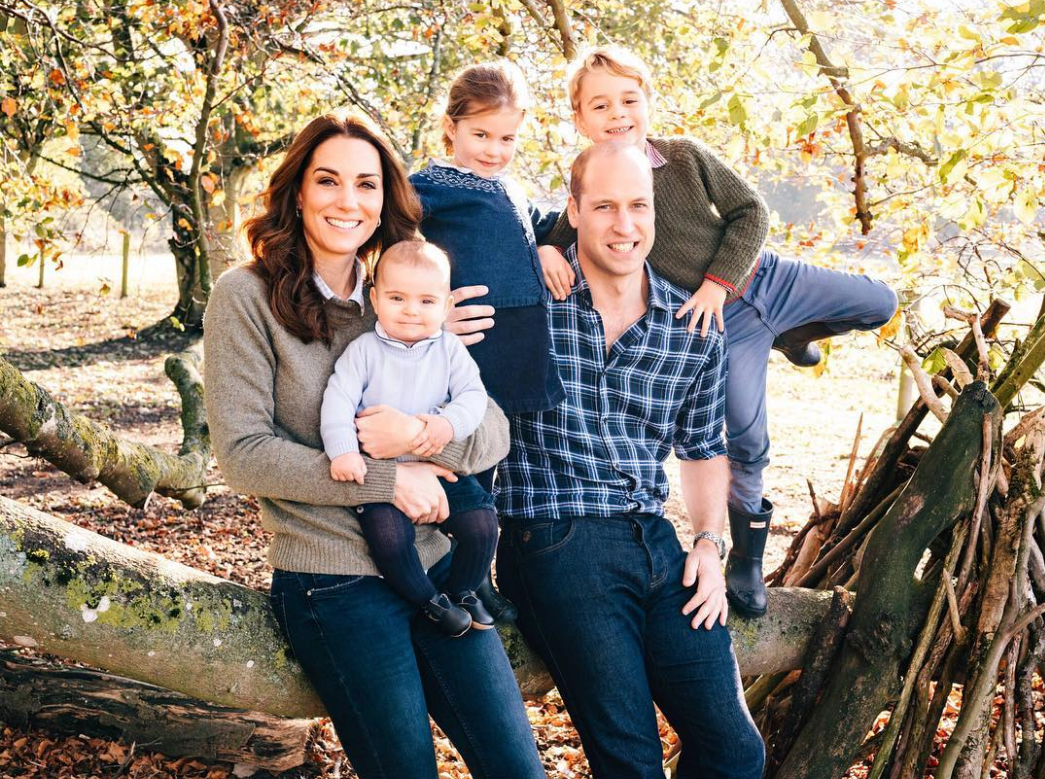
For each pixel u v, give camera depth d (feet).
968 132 14.01
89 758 12.50
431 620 8.00
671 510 28.66
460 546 8.38
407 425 7.91
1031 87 15.58
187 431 19.80
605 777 8.68
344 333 8.29
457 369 8.56
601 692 8.64
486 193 9.72
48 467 32.09
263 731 12.89
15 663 13.07
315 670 7.92
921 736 9.94
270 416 7.93
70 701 12.80
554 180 19.19
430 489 8.03
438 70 32.30
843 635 10.36
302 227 8.14
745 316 11.38
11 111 21.59
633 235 8.98
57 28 20.62
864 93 14.75
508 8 19.39
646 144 11.20
